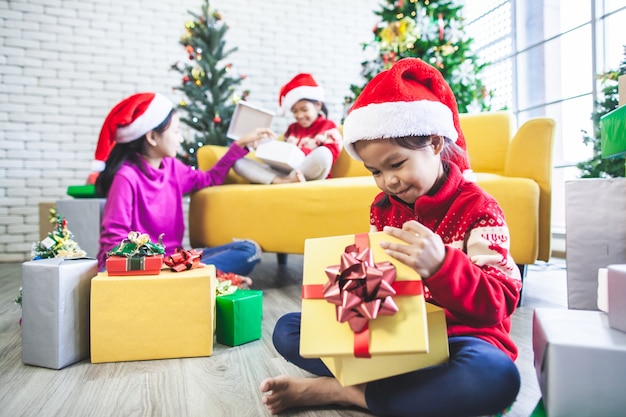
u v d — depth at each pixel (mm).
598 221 1260
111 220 1604
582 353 647
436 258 677
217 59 3447
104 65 3686
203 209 2254
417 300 671
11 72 3469
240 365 1091
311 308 711
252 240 2098
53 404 868
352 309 660
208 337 1159
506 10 3648
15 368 1084
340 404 830
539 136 1683
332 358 772
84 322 1157
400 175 787
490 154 2104
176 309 1150
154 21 3801
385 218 971
